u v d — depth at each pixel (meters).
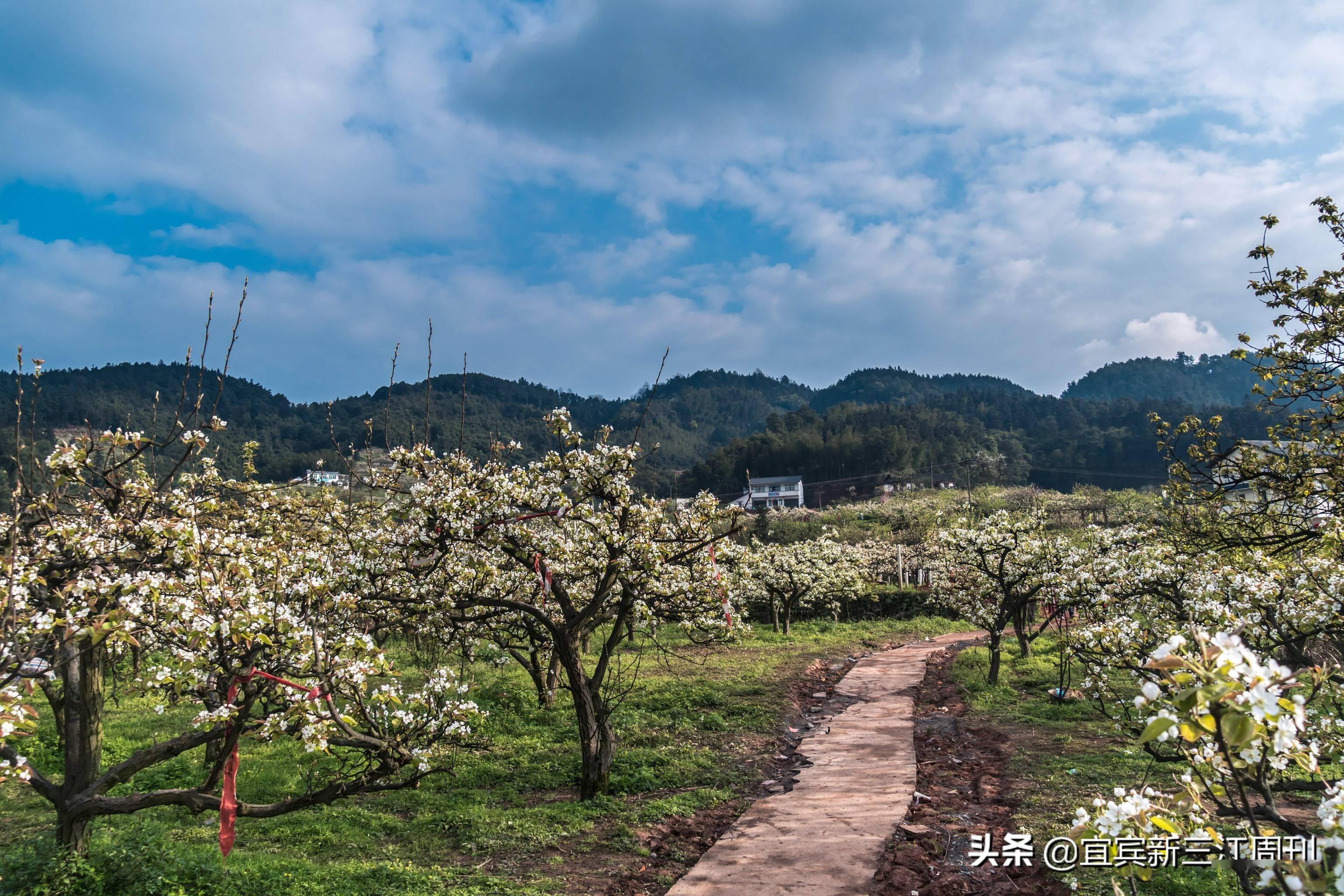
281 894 8.38
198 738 8.59
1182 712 3.72
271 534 14.36
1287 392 11.73
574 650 13.10
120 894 8.09
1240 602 10.30
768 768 14.56
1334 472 11.23
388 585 12.44
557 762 14.76
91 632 7.14
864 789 12.99
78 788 8.73
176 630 7.87
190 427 9.16
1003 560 21.53
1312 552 11.98
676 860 10.16
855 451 132.25
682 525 14.55
